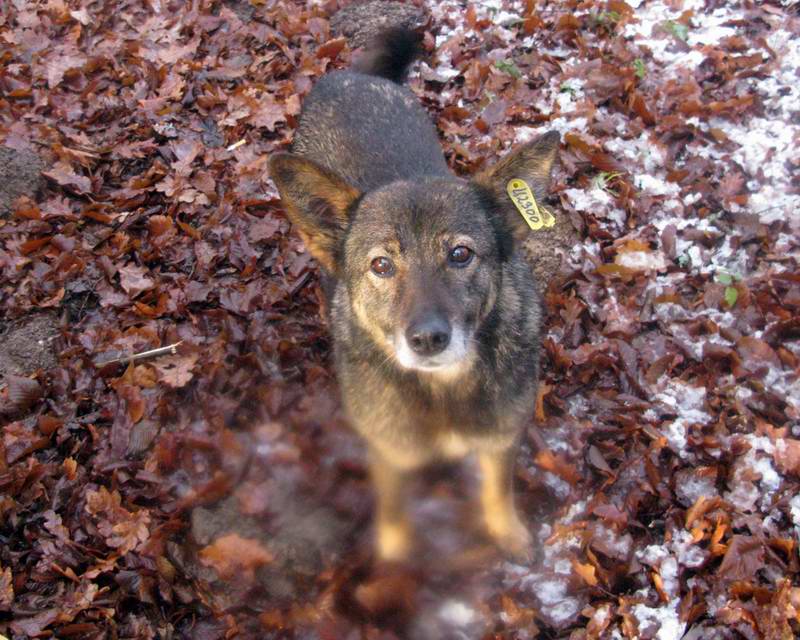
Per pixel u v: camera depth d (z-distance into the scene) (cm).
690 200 142
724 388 124
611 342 128
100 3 176
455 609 110
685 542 112
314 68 164
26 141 149
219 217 143
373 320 103
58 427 122
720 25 165
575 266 136
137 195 146
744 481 116
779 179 143
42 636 107
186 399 127
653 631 107
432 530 116
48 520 114
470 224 102
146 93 160
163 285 136
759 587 107
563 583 111
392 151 124
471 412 105
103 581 112
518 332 105
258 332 131
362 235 103
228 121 155
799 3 167
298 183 103
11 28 170
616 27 167
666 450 120
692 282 134
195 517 116
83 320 134
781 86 154
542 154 102
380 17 171
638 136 150
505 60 163
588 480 118
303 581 112
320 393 126
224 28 173
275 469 120
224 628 109
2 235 139
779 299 130
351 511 117
